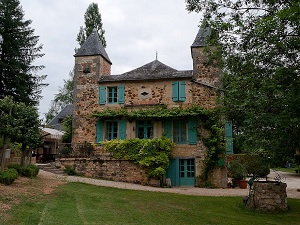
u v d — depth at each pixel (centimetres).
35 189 1053
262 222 806
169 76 1730
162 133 1697
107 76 1870
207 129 1645
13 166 1330
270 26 744
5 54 2277
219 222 779
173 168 1652
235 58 908
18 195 905
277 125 759
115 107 1775
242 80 855
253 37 863
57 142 2523
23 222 634
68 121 2217
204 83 1683
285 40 776
